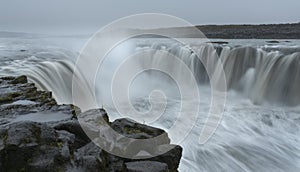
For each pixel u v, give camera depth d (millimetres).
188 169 7793
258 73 18141
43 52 19141
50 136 3145
